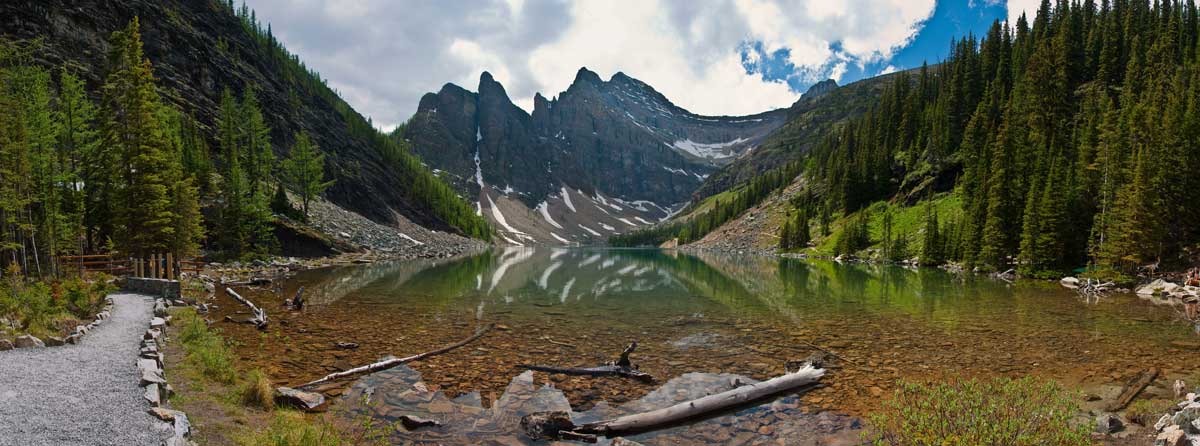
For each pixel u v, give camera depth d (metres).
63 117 44.81
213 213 57.78
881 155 128.00
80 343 14.62
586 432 10.31
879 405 11.99
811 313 26.67
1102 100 79.12
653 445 9.88
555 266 74.81
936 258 73.31
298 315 24.09
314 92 154.12
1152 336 20.31
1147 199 42.47
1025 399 6.75
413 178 169.62
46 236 35.94
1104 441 9.68
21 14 72.19
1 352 12.83
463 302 30.25
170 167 41.34
